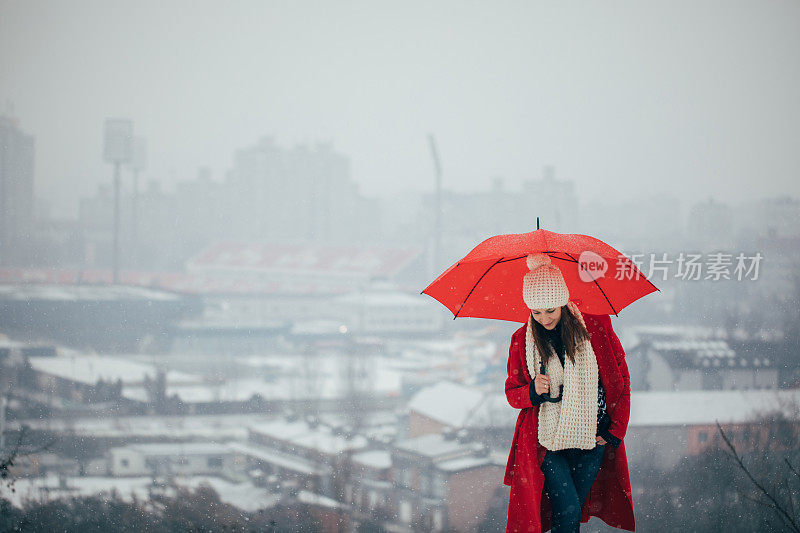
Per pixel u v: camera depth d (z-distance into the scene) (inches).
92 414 2385.6
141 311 3897.6
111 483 1385.3
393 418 2233.0
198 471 1770.4
